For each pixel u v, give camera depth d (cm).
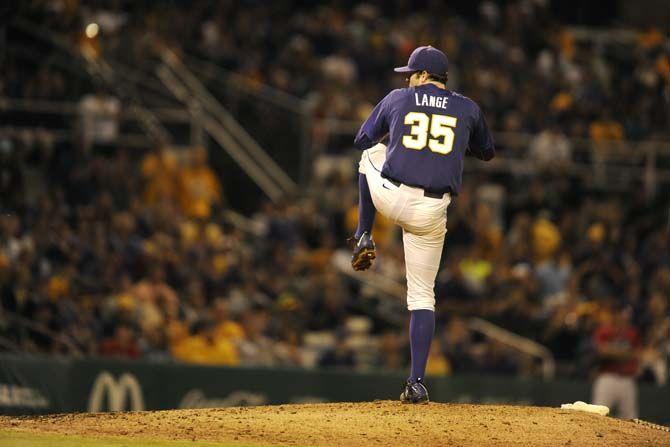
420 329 2664
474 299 5856
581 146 7794
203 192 6397
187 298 5203
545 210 7081
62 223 5272
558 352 5738
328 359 5175
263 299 5572
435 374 5022
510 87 8281
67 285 4766
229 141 7250
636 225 7162
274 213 6284
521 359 5456
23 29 6744
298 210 6397
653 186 7675
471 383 4809
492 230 6600
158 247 5403
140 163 6581
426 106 2609
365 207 2686
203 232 5888
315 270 5966
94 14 7544
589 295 6188
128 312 4722
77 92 6706
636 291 6253
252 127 7469
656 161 7894
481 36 9006
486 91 8125
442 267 6431
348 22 8725
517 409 2675
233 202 7156
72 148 6188
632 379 5034
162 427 2486
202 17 8169
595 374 5250
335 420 2522
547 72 8881
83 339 4559
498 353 5397
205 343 4822
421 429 2444
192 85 7450
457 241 6462
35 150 5941
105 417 2650
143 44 7444
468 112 2638
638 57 9338
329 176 6906
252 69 7800
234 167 7181
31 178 5844
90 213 5456
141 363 4306
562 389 4988
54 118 6366
